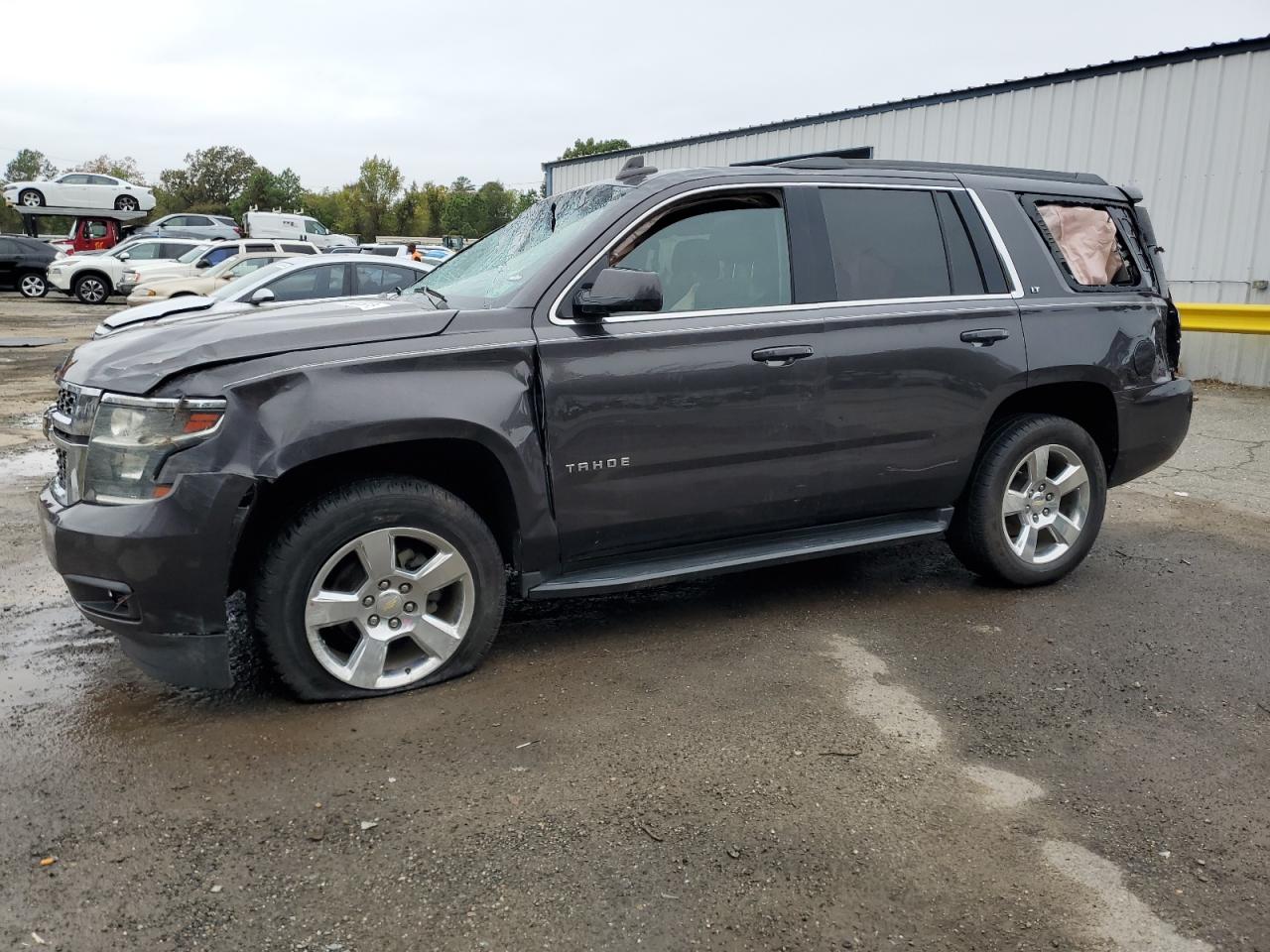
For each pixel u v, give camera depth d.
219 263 21.70
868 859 2.59
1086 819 2.80
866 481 4.21
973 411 4.38
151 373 3.10
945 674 3.79
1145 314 4.88
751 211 4.03
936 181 4.50
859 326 4.09
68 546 3.11
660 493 3.78
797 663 3.86
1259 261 11.31
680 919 2.34
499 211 90.62
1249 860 2.62
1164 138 11.92
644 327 3.71
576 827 2.70
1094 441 4.92
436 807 2.79
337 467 3.45
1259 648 4.11
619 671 3.76
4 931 2.25
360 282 10.60
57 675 3.65
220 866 2.51
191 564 3.08
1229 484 7.14
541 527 3.58
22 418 9.17
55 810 2.75
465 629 3.58
